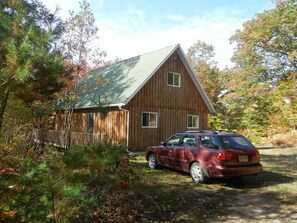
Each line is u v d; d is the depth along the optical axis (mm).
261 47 24844
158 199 7145
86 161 3619
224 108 33844
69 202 3295
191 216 6066
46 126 15164
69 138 15594
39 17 6582
